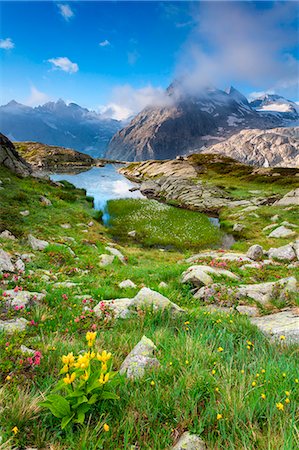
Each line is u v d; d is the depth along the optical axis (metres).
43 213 27.56
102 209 44.00
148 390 3.93
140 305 8.68
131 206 46.94
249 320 7.98
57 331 6.50
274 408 3.60
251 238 30.98
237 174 82.06
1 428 3.27
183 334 6.38
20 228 21.48
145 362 4.78
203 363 4.79
